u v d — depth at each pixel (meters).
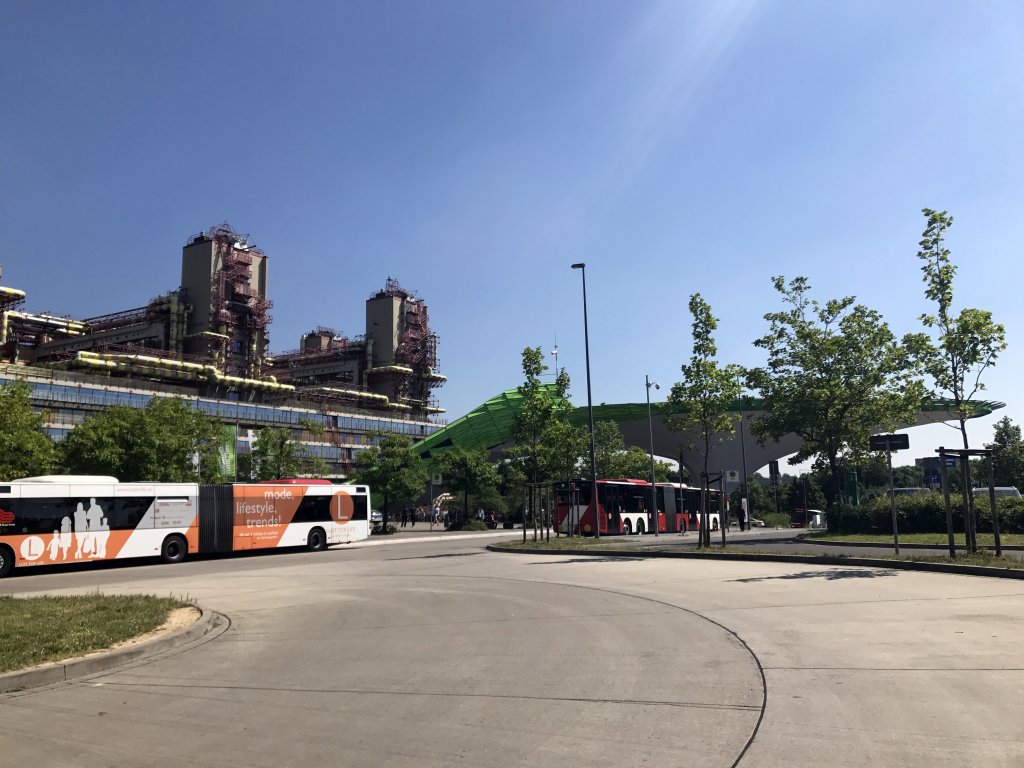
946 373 17.72
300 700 7.13
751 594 13.06
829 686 6.75
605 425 63.91
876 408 34.59
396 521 82.12
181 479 43.38
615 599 13.23
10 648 9.20
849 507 34.03
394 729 6.07
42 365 87.44
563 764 5.09
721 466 87.88
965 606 10.75
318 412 111.56
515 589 15.45
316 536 33.44
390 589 16.41
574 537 34.03
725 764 4.96
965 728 5.46
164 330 104.75
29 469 32.94
